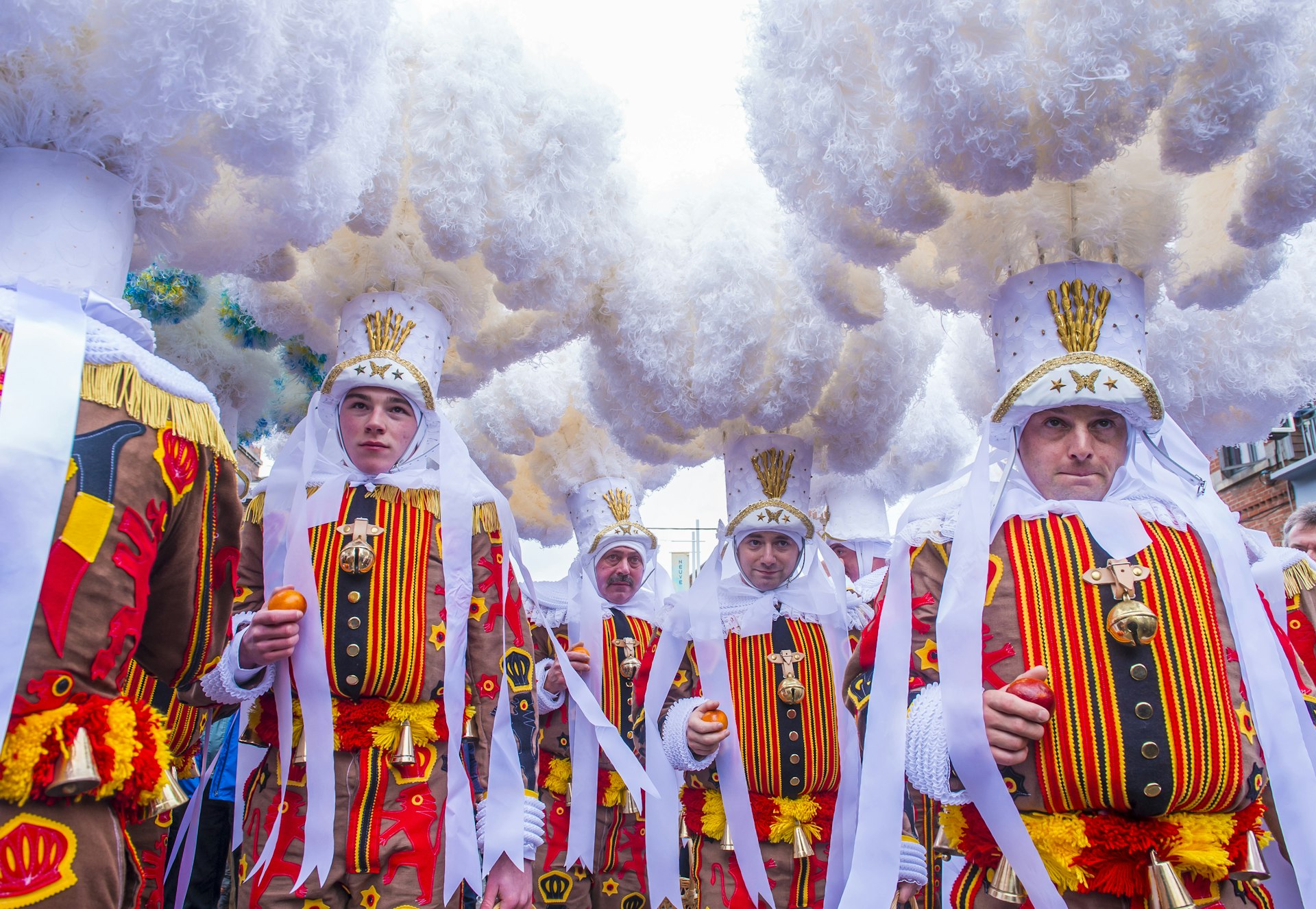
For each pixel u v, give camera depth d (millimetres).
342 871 2145
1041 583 1782
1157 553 1795
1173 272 2359
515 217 2705
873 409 3299
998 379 2191
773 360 3209
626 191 3170
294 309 3078
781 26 2199
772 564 3330
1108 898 1639
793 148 2389
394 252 2760
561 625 4547
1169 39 1814
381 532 2396
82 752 1133
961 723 1705
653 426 3514
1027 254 2248
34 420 1172
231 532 1593
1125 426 1982
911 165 2107
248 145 1836
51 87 1472
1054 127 1892
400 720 2254
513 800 2346
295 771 2211
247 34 1652
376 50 2082
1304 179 2016
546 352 3336
